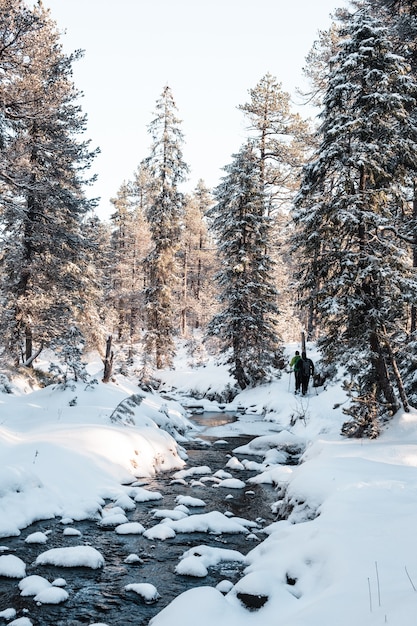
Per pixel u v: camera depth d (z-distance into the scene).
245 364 26.61
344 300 11.97
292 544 6.24
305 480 8.70
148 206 37.50
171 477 11.85
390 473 8.52
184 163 36.72
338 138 12.27
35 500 8.41
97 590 5.97
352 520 6.23
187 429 18.66
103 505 9.13
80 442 11.06
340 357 12.27
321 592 4.75
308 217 12.67
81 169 23.73
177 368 39.69
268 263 27.61
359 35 12.52
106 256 40.72
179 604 5.01
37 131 22.30
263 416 22.42
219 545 7.63
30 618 5.23
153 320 35.91
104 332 33.59
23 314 22.73
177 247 36.44
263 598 5.08
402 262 11.74
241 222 26.78
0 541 7.23
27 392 19.00
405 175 12.57
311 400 20.70
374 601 3.91
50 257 23.16
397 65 12.12
